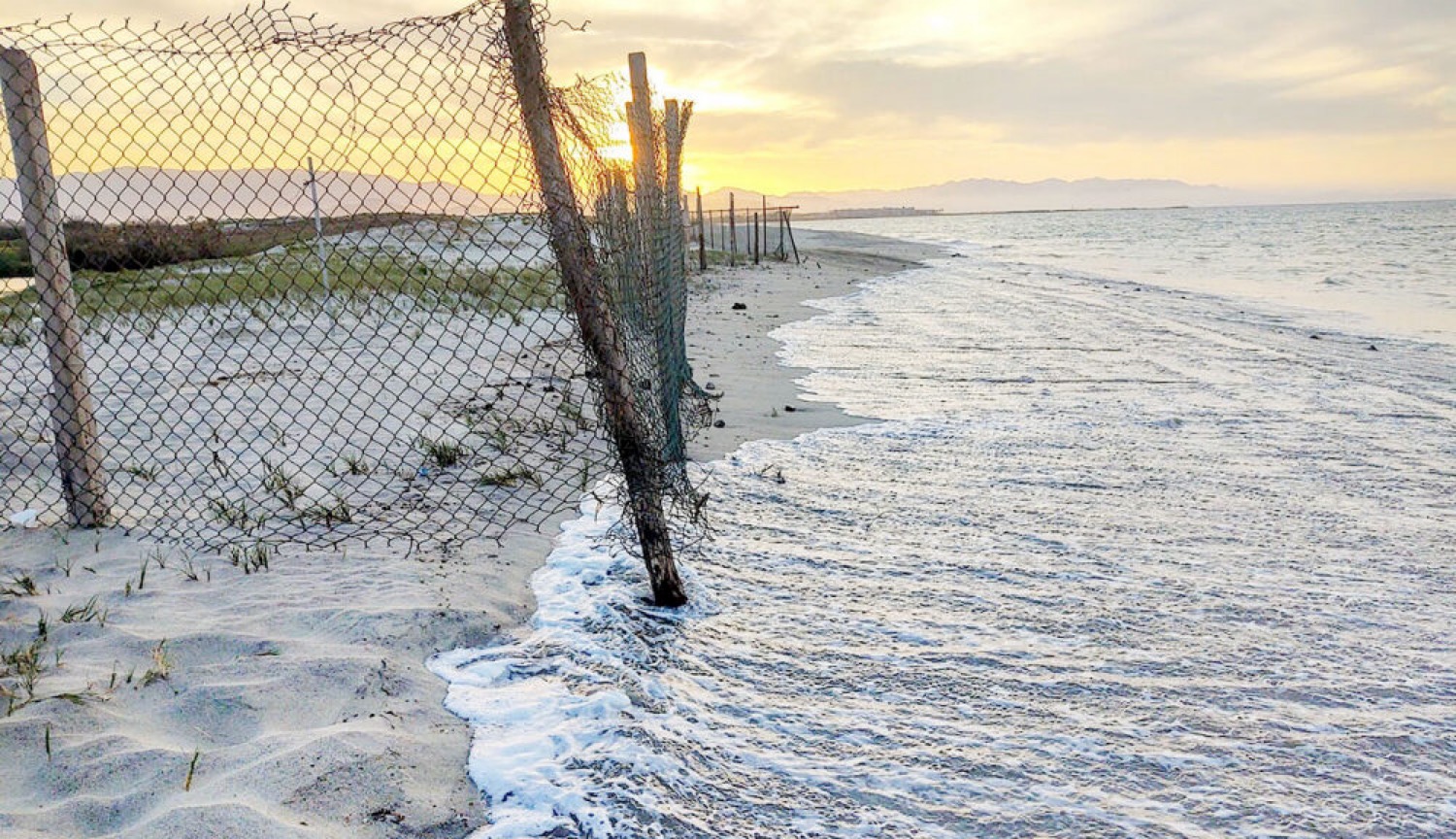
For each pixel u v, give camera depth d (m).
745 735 3.34
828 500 6.29
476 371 10.12
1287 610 4.55
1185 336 15.68
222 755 3.02
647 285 6.12
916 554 5.27
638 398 4.90
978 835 2.82
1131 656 4.02
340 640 3.87
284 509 5.54
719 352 13.43
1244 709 3.60
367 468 6.39
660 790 2.98
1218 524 5.89
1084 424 8.83
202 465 6.37
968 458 7.50
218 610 4.13
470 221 5.51
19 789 2.82
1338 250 45.34
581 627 4.13
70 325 5.00
